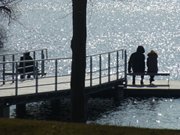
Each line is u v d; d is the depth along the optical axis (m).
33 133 29.84
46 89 54.03
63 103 61.81
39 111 57.88
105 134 29.98
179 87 66.12
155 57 68.19
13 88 51.66
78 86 39.03
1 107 49.38
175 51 160.12
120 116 54.91
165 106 59.62
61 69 116.94
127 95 65.25
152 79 68.50
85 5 38.00
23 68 57.50
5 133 29.88
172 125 50.28
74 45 38.50
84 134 29.84
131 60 68.25
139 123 51.22
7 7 94.94
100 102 63.22
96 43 181.62
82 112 39.34
